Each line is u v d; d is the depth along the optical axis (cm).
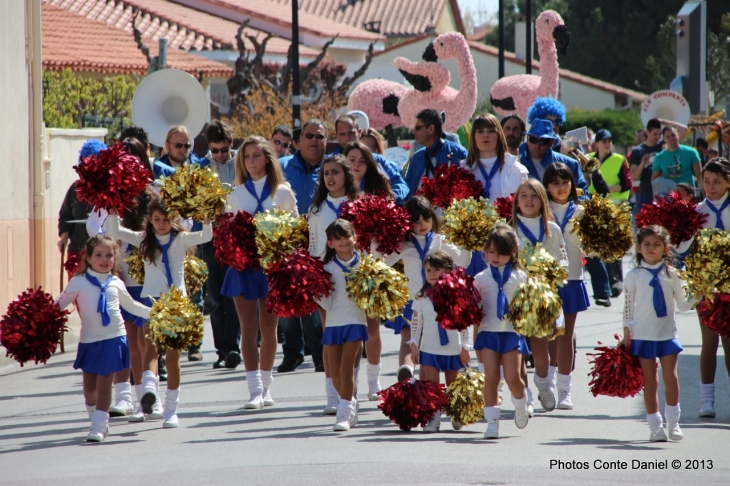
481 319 1554
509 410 1781
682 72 4266
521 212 1750
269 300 1644
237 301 1816
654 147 3672
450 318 1530
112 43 5984
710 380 1727
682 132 4225
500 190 1877
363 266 1605
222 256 1769
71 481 1312
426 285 1623
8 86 2630
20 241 2700
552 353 1836
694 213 1753
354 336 1622
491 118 1867
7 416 1870
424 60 3516
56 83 4188
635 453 1427
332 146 2241
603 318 2894
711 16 10200
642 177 3659
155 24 7338
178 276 1772
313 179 2041
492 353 1557
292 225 1708
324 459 1389
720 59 8156
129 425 1734
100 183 1653
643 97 10819
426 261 1614
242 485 1248
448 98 3494
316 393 1964
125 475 1335
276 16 8631
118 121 4144
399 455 1411
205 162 2244
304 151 2038
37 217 2805
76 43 5772
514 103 3762
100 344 1625
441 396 1598
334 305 1647
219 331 2280
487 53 10138
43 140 2856
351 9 11481
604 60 11831
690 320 2927
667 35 10519
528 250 1603
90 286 1638
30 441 1633
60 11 6222
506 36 13700
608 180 3275
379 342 1877
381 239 1692
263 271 1789
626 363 1565
